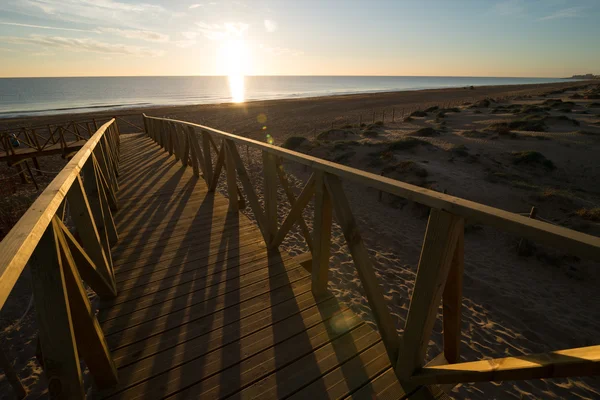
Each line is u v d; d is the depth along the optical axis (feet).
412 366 4.99
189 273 8.72
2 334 12.92
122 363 5.74
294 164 40.47
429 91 240.73
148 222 12.44
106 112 121.49
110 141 23.06
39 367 11.13
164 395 5.13
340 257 17.90
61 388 3.61
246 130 75.46
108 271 7.52
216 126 81.71
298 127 78.23
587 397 10.17
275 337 6.35
